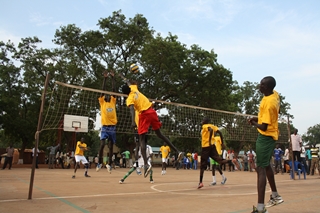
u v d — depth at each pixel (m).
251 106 45.22
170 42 26.09
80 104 15.45
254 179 10.02
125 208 3.74
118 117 13.77
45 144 35.53
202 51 27.09
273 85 3.67
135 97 5.36
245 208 3.84
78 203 4.11
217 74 26.69
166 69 24.75
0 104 27.41
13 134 29.50
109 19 27.38
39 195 4.96
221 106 27.53
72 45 27.08
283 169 16.41
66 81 27.92
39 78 28.59
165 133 17.41
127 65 25.16
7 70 29.11
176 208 3.79
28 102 30.88
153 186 6.99
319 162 14.55
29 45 28.89
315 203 4.30
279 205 4.11
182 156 5.40
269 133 3.54
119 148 33.38
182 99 25.72
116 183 7.79
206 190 6.14
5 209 3.55
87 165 10.66
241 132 15.23
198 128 16.95
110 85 24.44
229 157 20.17
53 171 14.88
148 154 10.12
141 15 28.09
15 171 14.25
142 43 27.69
